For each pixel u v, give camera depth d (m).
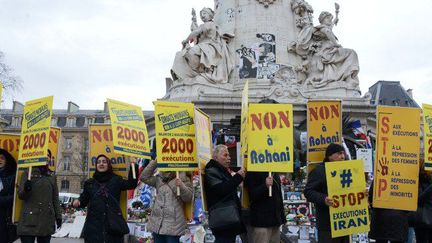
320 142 5.70
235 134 11.20
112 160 5.95
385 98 26.41
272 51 14.52
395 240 5.18
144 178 5.48
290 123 5.04
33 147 5.50
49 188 5.46
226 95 12.88
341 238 5.02
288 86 13.01
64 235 9.99
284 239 6.63
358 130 11.36
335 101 5.75
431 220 5.50
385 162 5.28
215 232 4.67
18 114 43.25
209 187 4.69
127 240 8.60
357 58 14.37
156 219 5.17
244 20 14.98
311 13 15.62
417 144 5.30
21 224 5.29
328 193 4.85
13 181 5.65
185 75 14.15
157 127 5.29
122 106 5.54
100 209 5.07
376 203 5.20
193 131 5.48
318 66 14.34
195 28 15.19
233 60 14.65
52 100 5.53
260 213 4.93
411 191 5.21
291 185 9.66
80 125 45.66
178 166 5.26
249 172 5.07
